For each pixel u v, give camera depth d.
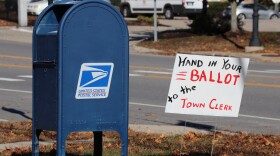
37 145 10.33
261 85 26.52
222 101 12.12
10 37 49.56
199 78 12.02
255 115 19.55
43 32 10.08
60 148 9.77
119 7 78.50
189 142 14.48
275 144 14.25
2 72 30.80
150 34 54.38
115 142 14.48
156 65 34.66
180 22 70.19
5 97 23.23
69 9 9.72
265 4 92.50
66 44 9.73
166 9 74.69
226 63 12.09
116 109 10.13
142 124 17.72
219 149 13.66
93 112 9.98
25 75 29.81
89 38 9.88
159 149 13.65
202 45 43.22
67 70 9.77
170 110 11.95
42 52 10.06
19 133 15.76
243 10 75.56
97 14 9.90
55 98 9.85
